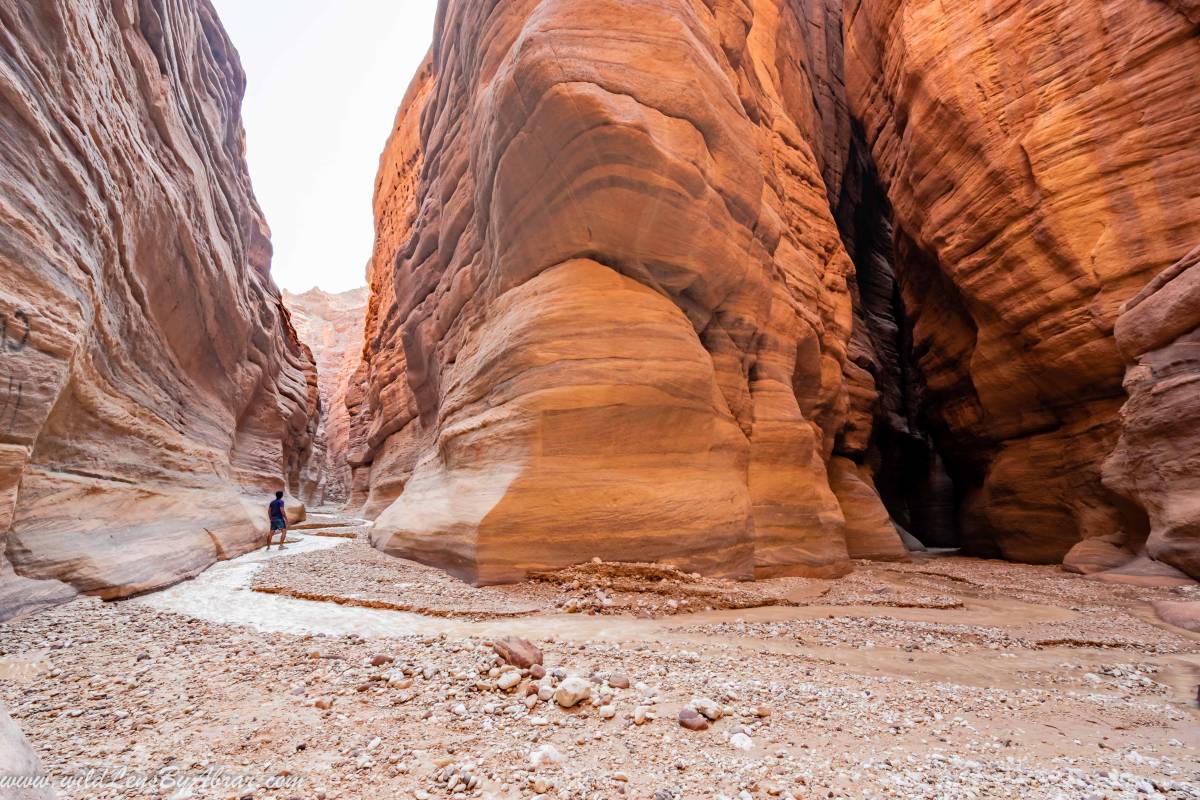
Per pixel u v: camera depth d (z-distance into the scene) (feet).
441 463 45.60
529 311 34.68
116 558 27.02
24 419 22.43
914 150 62.03
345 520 80.18
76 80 28.86
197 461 46.60
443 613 22.77
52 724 11.73
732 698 13.96
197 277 48.44
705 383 34.27
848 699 14.48
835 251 58.95
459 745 11.22
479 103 40.83
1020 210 52.06
